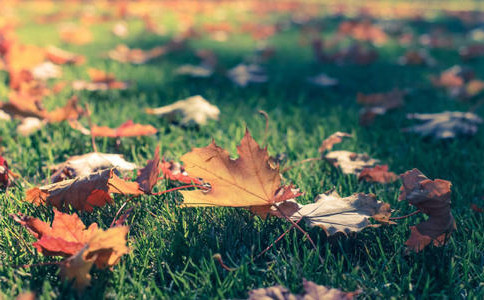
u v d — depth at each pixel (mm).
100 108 1174
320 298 665
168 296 693
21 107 1051
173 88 1426
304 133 1086
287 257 747
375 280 717
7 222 784
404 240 769
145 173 809
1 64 1499
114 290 698
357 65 1960
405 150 1035
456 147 1049
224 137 1048
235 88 1464
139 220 803
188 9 4398
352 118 1188
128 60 1814
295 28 3408
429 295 698
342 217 751
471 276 730
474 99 1416
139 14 3629
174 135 1061
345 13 4797
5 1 4070
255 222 795
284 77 1678
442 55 2275
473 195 882
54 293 687
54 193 784
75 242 696
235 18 3938
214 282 716
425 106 1319
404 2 7383
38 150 988
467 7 6637
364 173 897
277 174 724
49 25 2893
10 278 702
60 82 1417
